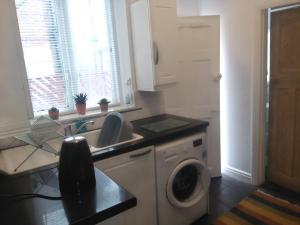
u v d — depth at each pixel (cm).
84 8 237
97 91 255
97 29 247
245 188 275
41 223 85
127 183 178
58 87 231
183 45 266
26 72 201
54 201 99
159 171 192
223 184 285
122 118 195
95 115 230
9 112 185
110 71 261
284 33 240
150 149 186
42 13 215
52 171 138
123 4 241
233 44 271
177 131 202
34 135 177
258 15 242
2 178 132
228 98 289
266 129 274
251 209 237
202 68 275
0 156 171
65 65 232
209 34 268
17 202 101
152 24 216
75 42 236
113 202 95
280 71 250
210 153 293
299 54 232
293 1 216
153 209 196
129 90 259
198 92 280
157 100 270
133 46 245
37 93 221
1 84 180
